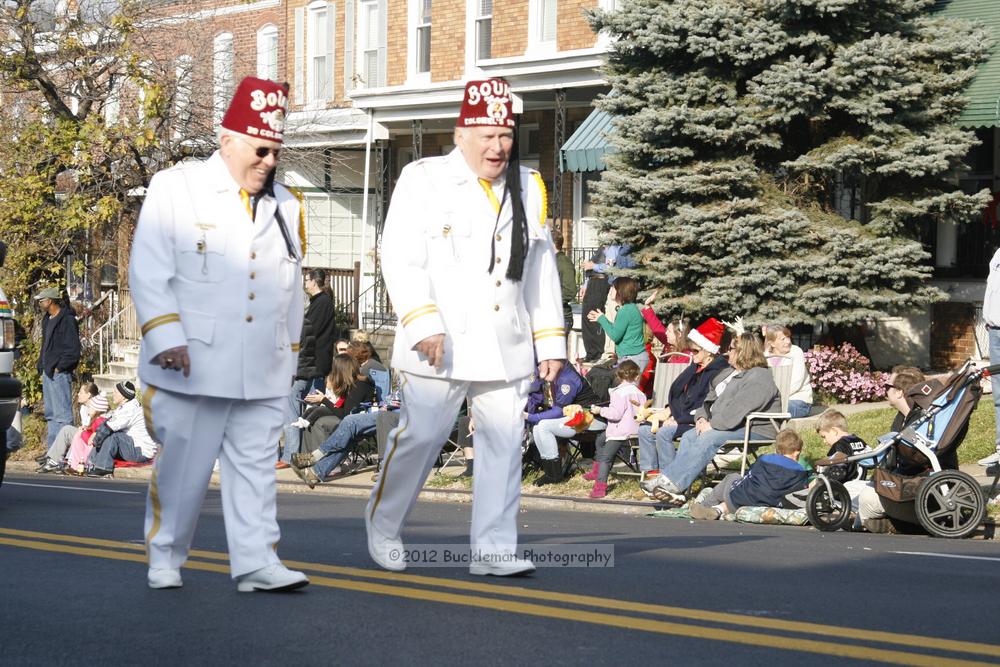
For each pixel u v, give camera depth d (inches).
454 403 259.0
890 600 255.4
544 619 223.1
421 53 1099.9
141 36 917.8
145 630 217.0
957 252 811.4
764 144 724.7
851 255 716.7
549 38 976.3
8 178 890.1
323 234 1214.9
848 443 442.3
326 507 488.1
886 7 724.7
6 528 378.6
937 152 705.6
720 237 713.6
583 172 982.4
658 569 290.8
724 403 486.0
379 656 197.3
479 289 255.9
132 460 666.8
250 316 245.9
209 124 958.4
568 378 543.5
